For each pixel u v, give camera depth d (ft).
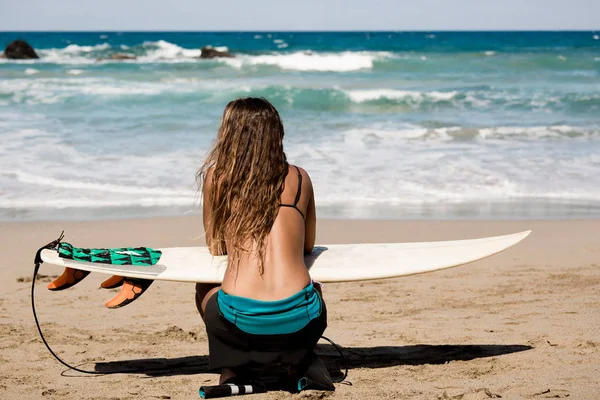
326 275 10.88
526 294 17.69
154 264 10.93
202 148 42.70
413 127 51.88
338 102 66.28
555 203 31.09
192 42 223.92
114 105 62.69
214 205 10.41
